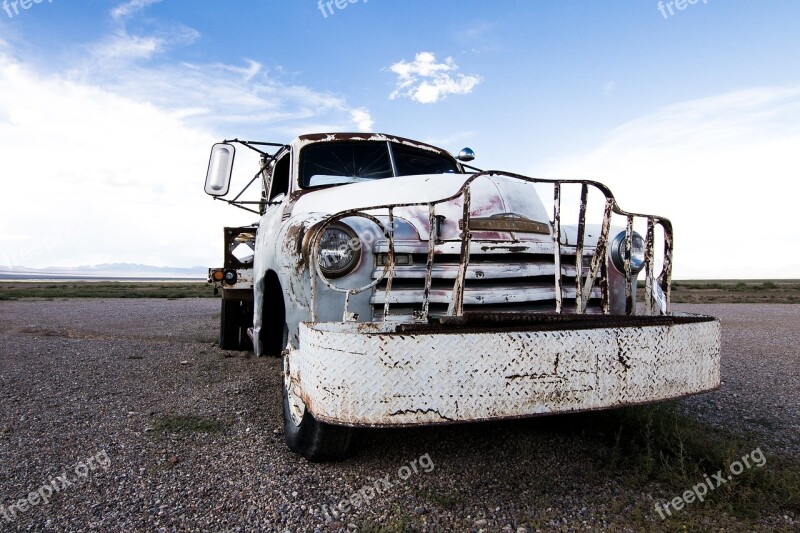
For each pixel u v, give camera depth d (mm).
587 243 3381
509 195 3428
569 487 2521
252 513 2289
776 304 18078
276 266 3314
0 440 3211
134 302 18891
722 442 3010
